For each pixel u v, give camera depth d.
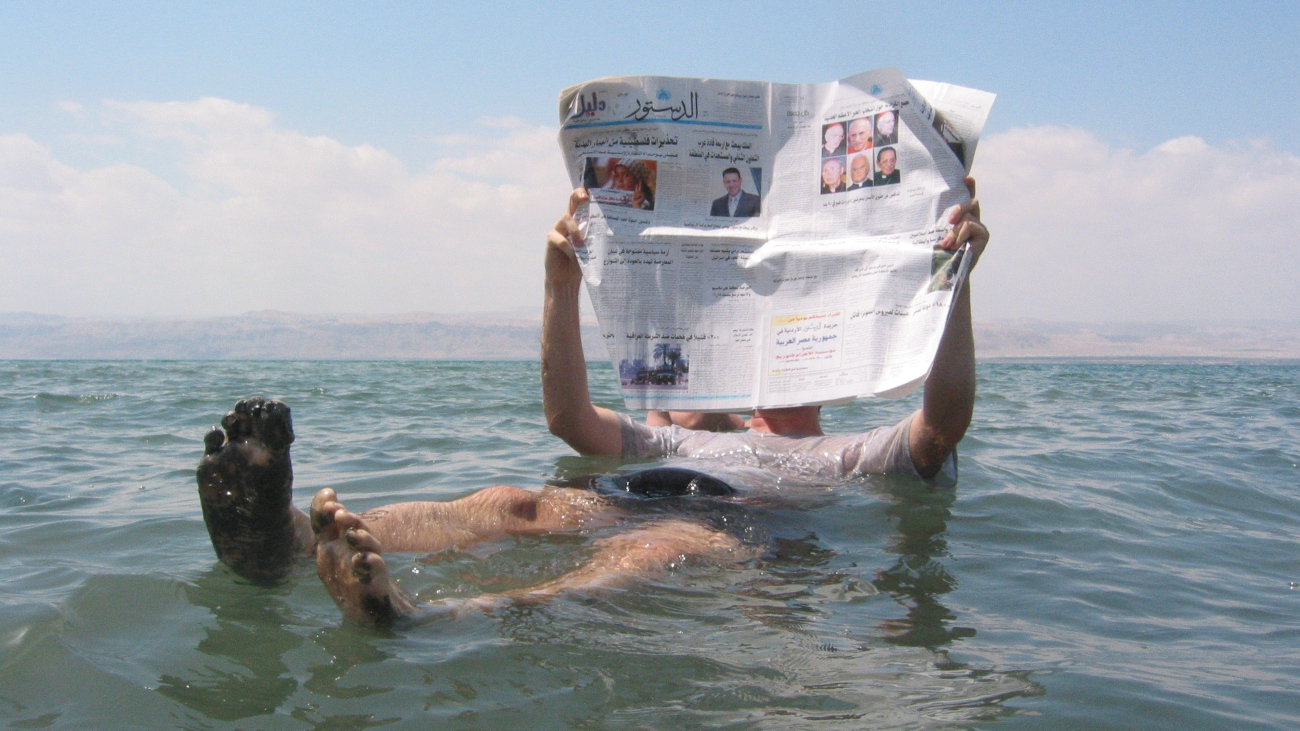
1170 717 1.47
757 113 3.10
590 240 3.09
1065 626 1.93
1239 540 2.88
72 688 1.50
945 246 2.87
